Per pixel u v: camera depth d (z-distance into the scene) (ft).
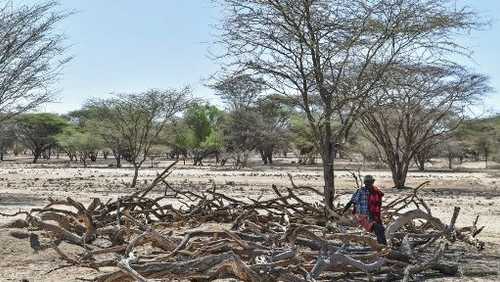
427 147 153.69
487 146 260.42
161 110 141.18
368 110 53.52
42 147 280.10
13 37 76.28
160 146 231.50
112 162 280.51
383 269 33.09
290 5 50.39
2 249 35.01
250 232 39.19
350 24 50.62
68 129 256.93
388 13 50.78
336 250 32.09
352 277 32.65
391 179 152.25
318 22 50.60
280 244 34.53
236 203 50.01
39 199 79.20
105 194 87.81
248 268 26.63
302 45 52.19
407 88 57.47
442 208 75.36
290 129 226.38
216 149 237.04
